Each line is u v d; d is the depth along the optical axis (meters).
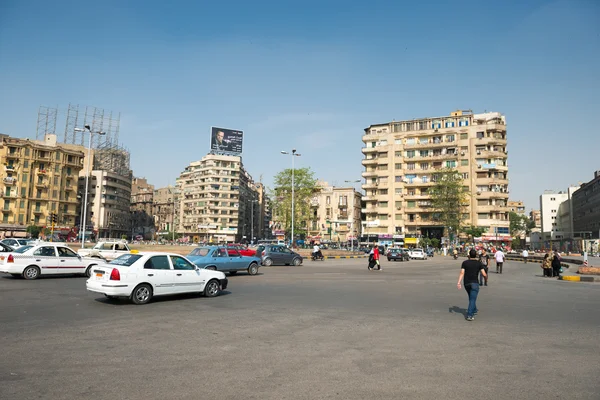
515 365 6.35
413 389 5.28
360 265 35.78
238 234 124.31
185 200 127.75
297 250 58.94
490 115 83.88
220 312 10.80
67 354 6.67
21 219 87.25
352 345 7.47
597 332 8.75
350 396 5.01
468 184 81.44
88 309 10.98
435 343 7.68
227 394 5.03
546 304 13.05
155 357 6.58
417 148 86.44
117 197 110.50
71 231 89.50
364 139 92.31
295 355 6.78
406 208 85.81
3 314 10.03
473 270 10.22
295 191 76.75
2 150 86.88
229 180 121.12
